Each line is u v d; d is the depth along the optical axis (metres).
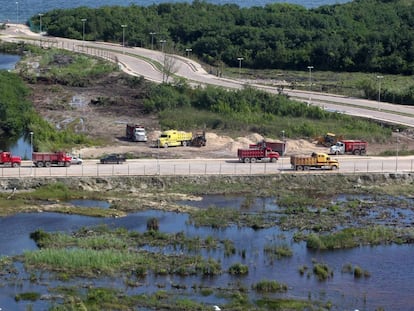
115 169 189.00
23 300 120.62
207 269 132.62
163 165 194.62
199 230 154.88
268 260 139.25
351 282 130.88
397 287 129.38
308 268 136.00
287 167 196.25
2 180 176.88
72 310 115.81
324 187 186.38
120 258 135.38
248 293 125.31
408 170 195.75
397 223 161.00
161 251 141.75
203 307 118.69
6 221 157.38
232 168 193.75
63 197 172.75
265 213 166.38
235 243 147.00
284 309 119.50
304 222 160.25
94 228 153.00
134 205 168.62
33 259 134.62
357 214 166.62
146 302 120.12
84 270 131.88
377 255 143.25
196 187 182.38
